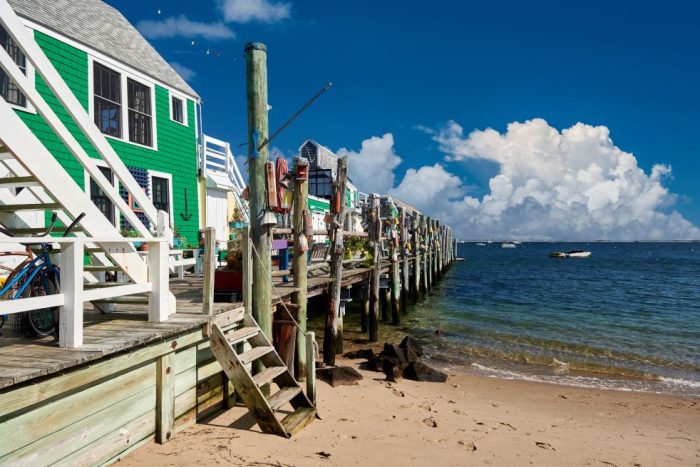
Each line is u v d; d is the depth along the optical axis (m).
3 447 3.00
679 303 22.06
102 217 4.32
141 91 13.02
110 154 4.43
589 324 15.84
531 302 21.73
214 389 5.49
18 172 5.04
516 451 5.41
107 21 13.33
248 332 5.48
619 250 142.62
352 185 30.73
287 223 9.60
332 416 5.94
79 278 3.70
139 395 4.21
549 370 10.25
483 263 61.34
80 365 3.47
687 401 8.27
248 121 6.48
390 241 15.02
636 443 6.09
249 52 6.41
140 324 4.56
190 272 12.34
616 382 9.46
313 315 15.78
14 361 3.25
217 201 16.31
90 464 3.69
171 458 4.18
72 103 4.09
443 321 15.98
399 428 5.79
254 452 4.54
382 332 13.90
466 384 8.69
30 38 3.75
